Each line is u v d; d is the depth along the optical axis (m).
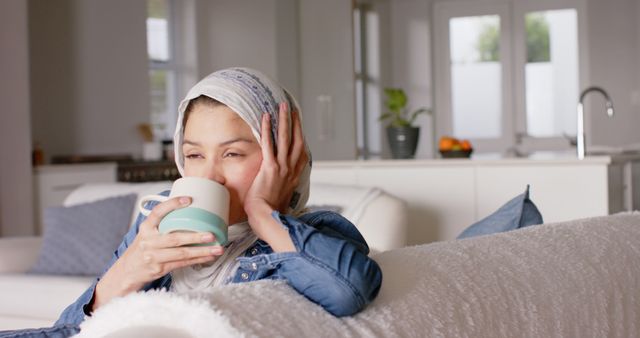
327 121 7.87
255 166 1.13
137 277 1.09
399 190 3.71
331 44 7.84
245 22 7.35
